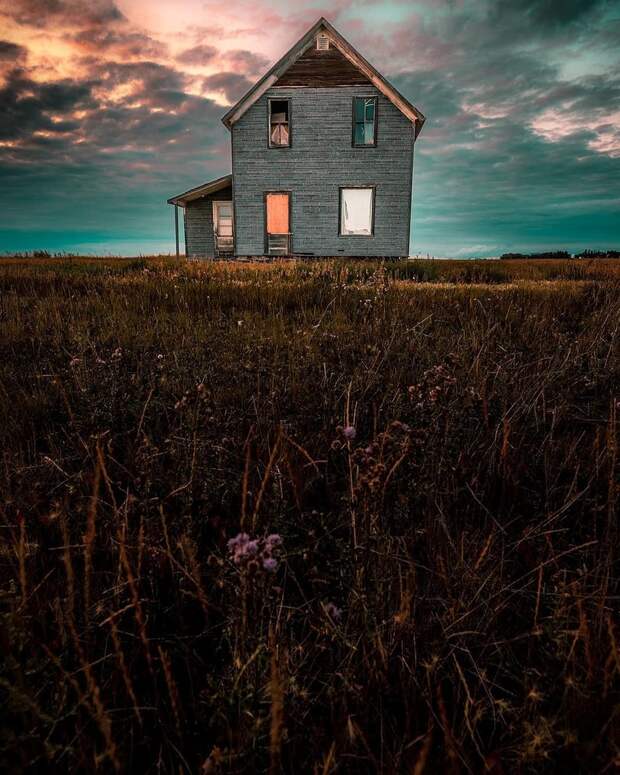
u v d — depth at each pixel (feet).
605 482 7.43
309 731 4.05
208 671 4.72
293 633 4.93
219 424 8.50
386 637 4.79
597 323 18.24
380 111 69.46
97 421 9.05
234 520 6.60
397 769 3.66
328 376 11.85
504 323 19.92
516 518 6.78
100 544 6.19
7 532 6.10
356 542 5.19
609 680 4.03
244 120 71.00
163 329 17.60
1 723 3.79
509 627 5.18
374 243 72.08
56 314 19.98
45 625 4.69
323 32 68.28
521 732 3.94
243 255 73.36
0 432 9.12
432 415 7.53
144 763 4.04
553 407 10.77
